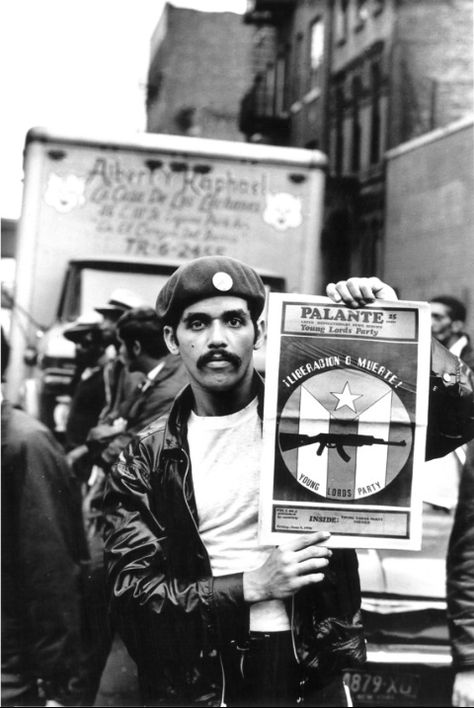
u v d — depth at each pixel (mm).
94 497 5355
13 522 3770
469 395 2475
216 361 2426
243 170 6914
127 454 2535
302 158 6980
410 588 4336
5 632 3809
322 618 2453
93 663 3984
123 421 5418
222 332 2422
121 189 6727
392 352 2416
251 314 2492
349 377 2412
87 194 6668
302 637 2443
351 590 2480
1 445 3797
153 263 6750
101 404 5863
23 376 6578
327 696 2568
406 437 2404
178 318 2465
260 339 2557
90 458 5504
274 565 2336
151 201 6773
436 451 2568
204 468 2477
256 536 2453
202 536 2461
